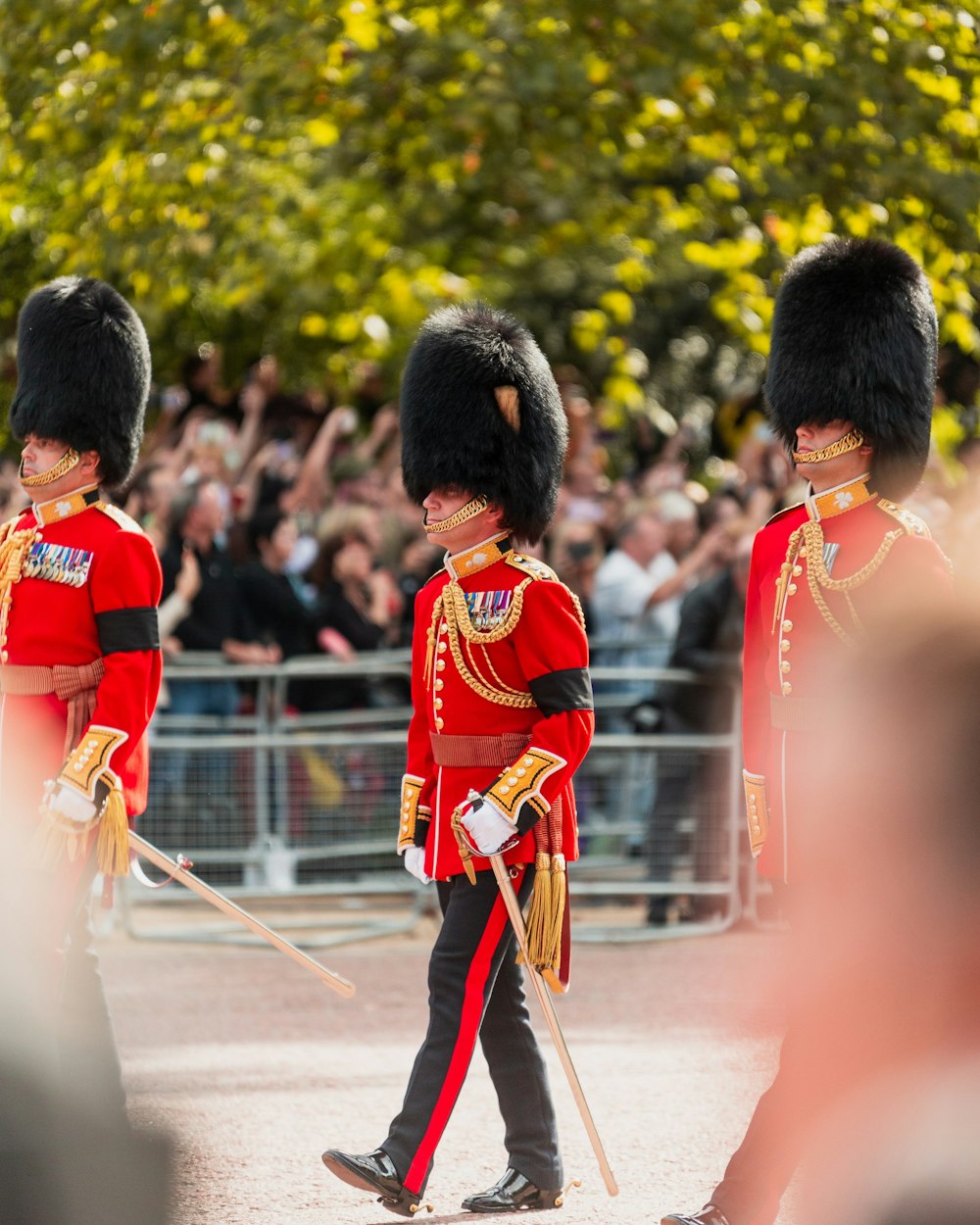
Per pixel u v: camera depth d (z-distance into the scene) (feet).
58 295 61.62
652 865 108.99
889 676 21.62
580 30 125.80
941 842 21.42
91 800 55.77
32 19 119.55
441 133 136.46
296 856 106.83
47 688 58.23
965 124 119.34
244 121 123.54
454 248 173.27
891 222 119.44
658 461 179.42
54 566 58.65
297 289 156.15
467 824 53.52
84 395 60.54
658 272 192.24
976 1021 22.17
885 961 22.30
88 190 125.39
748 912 110.01
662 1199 57.36
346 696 115.24
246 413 151.12
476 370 57.93
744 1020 82.58
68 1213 35.94
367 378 168.55
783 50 120.67
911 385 53.67
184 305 157.07
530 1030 57.41
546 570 56.29
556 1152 56.80
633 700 114.52
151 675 58.49
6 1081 36.65
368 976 97.71
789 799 51.11
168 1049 79.20
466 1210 55.88
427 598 58.44
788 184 121.90
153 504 117.08
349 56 127.95
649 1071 74.90
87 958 57.36
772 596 52.70
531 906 54.70
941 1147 22.13
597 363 207.21
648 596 122.31
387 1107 68.49
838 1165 22.89
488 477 57.31
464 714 56.29
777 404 55.06
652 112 131.13
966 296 119.03
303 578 128.57
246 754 106.32
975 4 119.55
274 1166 60.13
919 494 123.85
